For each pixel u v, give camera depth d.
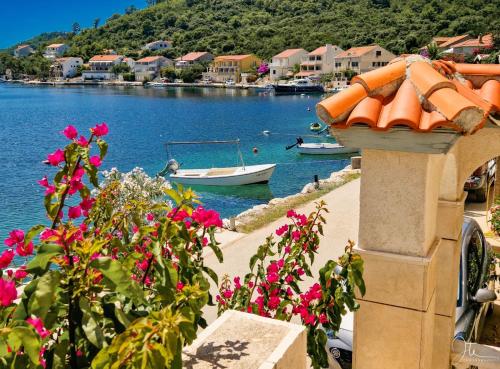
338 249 12.58
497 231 11.44
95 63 162.88
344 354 6.19
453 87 2.91
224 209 23.73
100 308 2.17
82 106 82.88
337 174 24.84
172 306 2.38
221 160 36.16
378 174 3.27
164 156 37.66
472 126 2.66
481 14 124.19
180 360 1.88
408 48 115.94
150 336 1.74
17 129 54.69
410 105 2.84
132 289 1.99
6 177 30.38
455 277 4.62
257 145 41.94
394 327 3.49
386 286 3.44
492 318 7.87
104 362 1.77
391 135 2.95
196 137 47.09
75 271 2.06
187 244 3.14
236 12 185.50
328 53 117.06
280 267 4.32
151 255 2.89
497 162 11.95
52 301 1.89
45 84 168.00
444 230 4.50
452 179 4.31
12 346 1.71
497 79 3.95
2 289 1.85
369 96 3.06
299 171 32.03
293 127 53.12
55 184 2.71
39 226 2.42
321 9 167.00
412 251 3.31
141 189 11.45
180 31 182.00
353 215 16.19
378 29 132.38
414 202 3.22
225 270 11.25
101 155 2.82
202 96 103.38
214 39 158.62
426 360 3.61
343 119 3.02
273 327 2.50
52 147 42.47
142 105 83.38
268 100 90.94
